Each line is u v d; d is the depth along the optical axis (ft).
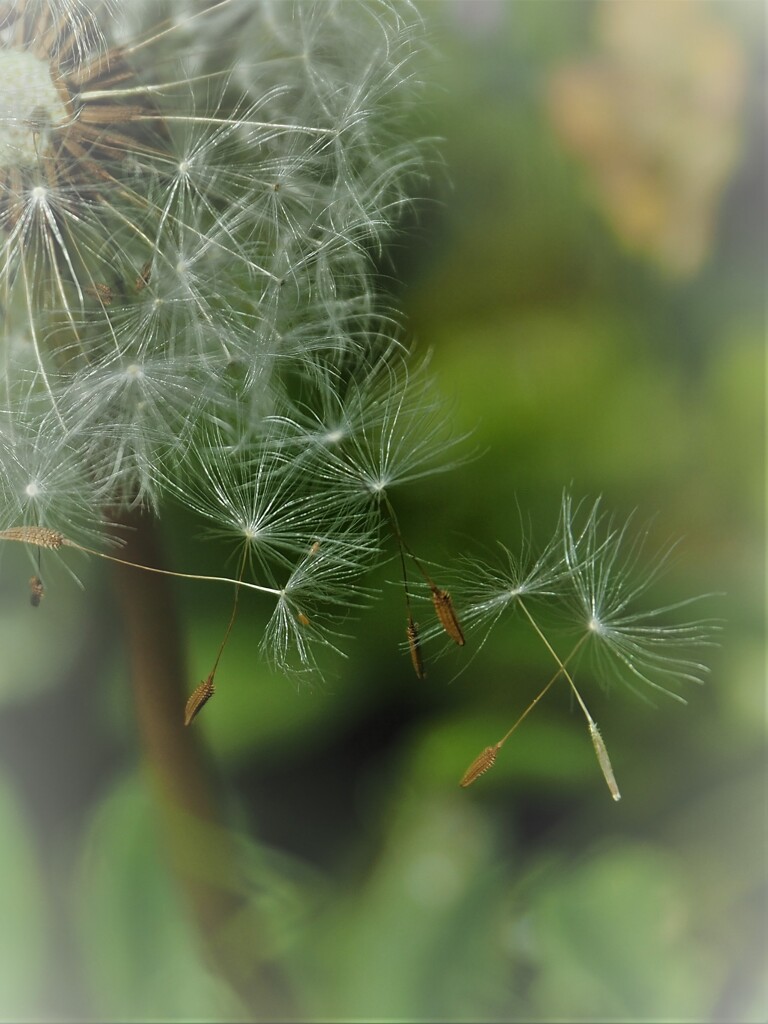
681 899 0.44
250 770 0.44
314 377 0.39
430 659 0.43
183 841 0.41
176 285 0.38
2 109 0.37
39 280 0.38
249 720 0.44
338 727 0.44
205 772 0.41
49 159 0.37
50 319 0.38
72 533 0.39
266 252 0.38
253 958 0.42
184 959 0.43
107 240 0.38
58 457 0.38
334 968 0.43
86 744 0.44
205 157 0.38
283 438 0.38
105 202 0.38
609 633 0.40
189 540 0.43
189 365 0.38
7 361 0.38
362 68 0.40
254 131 0.39
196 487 0.38
